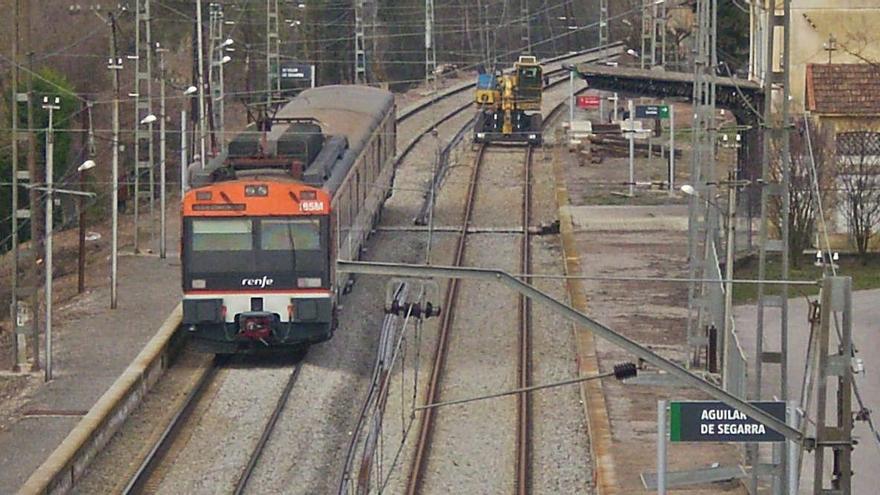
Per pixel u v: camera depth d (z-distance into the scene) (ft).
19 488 191.42
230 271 247.09
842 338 132.67
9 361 262.47
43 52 461.78
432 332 276.41
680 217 393.50
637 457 202.18
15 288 253.85
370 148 337.93
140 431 222.48
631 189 438.81
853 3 388.16
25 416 224.74
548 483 197.88
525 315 290.56
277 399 236.02
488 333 279.08
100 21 488.44
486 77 542.98
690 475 159.12
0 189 373.81
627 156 524.93
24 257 367.25
